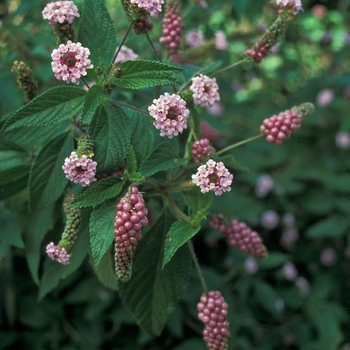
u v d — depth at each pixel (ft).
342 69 3.96
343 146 3.48
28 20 2.71
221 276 2.82
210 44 2.00
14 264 2.52
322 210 3.35
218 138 2.41
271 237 3.46
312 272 3.40
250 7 3.08
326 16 3.89
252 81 4.06
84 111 1.36
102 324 2.63
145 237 1.51
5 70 2.18
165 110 1.33
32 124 1.37
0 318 2.52
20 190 1.61
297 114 1.56
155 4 1.40
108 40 1.44
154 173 1.50
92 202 1.35
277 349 2.96
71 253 1.52
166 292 1.56
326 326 2.72
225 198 2.56
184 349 2.46
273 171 3.56
